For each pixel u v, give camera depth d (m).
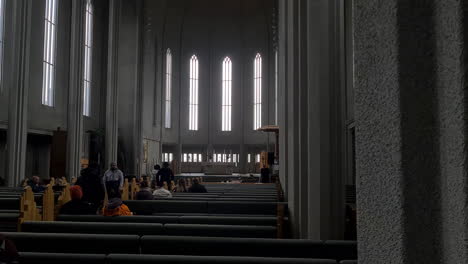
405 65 0.83
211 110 38.72
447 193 0.77
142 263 3.26
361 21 0.93
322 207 5.25
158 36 35.38
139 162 28.70
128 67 28.83
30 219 5.95
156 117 34.66
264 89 37.47
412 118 0.82
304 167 5.86
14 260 3.04
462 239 0.73
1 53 18.38
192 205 7.53
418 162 0.81
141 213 7.54
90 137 25.58
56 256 3.45
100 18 28.42
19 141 17.55
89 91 26.91
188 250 3.86
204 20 38.41
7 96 18.59
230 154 38.44
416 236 0.80
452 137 0.76
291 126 6.91
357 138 0.93
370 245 0.89
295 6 6.45
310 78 5.36
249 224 5.53
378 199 0.87
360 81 0.92
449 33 0.77
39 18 21.61
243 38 38.50
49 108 22.44
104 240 3.96
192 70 38.56
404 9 0.84
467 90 0.73
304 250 3.70
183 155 38.62
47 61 22.42
